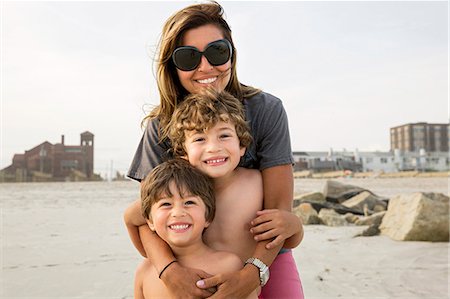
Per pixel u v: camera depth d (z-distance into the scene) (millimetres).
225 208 2287
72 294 4418
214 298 1982
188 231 2062
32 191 16672
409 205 7344
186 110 2180
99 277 5023
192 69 2354
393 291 4465
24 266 5457
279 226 2139
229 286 2006
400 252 6164
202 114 2117
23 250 6324
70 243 6891
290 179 2367
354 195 11461
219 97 2232
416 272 5164
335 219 8820
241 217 2271
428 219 6957
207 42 2342
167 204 2070
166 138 2445
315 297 4316
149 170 2492
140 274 2328
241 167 2418
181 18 2365
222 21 2436
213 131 2127
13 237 7289
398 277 4957
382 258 5828
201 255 2162
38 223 8711
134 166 2582
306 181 20125
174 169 2113
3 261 5680
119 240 7121
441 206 7105
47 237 7320
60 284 4770
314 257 5898
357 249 6371
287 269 2479
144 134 2594
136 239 2379
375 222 8594
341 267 5367
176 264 2086
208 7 2424
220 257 2156
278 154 2363
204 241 2285
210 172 2131
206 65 2338
